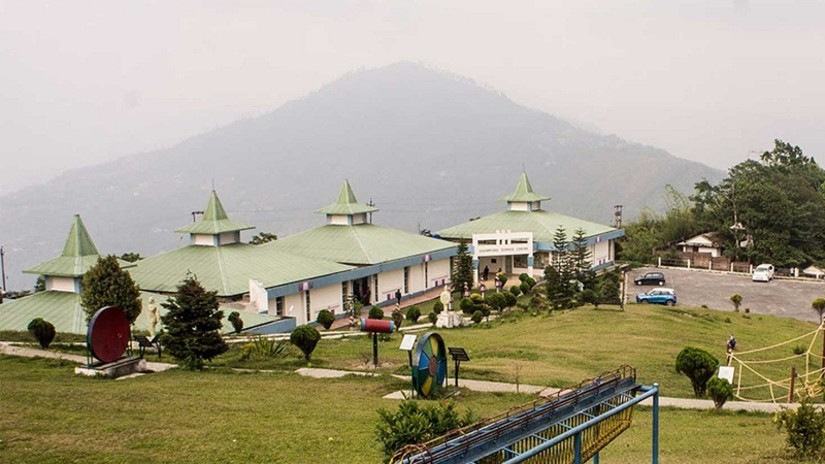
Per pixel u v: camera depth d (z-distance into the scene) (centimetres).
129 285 3497
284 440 1684
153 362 2992
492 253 7012
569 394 1170
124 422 1811
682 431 2052
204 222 5497
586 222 8212
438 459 912
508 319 4784
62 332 3828
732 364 3347
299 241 6531
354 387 2456
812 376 3177
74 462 1483
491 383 2548
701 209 8988
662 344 3516
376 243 6353
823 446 1697
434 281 6756
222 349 2917
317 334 3055
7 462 1470
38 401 2028
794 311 5703
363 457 1563
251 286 4734
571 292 5353
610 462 1623
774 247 8056
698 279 7444
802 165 10350
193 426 1795
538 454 1035
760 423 2202
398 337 4009
